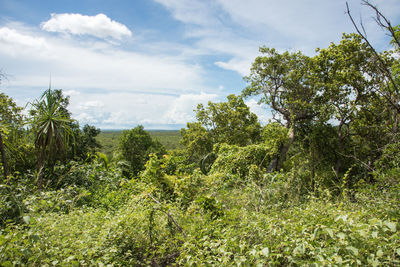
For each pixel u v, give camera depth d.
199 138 23.36
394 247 2.14
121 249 3.46
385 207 3.32
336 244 2.39
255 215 3.65
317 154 16.16
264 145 13.74
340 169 16.98
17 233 2.85
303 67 19.28
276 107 20.06
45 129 8.41
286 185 5.52
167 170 7.99
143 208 4.38
